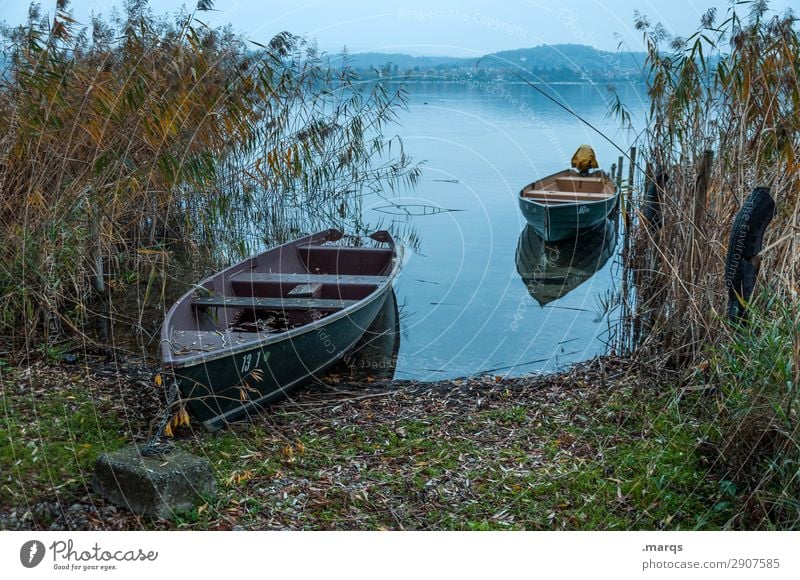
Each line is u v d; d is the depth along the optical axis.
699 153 7.72
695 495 5.26
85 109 8.74
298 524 5.01
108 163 8.84
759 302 6.08
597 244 14.50
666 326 7.66
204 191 10.92
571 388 7.52
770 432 5.17
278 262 10.27
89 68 9.27
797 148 6.80
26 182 8.73
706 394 6.63
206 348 6.28
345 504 5.30
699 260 7.26
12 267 8.01
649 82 8.30
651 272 8.66
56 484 5.17
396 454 6.13
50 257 8.05
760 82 7.16
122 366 7.75
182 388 5.93
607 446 6.12
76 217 8.75
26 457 5.49
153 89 8.84
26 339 7.68
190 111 9.16
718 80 7.59
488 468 5.85
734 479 5.25
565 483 5.55
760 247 5.93
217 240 11.99
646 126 8.41
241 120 10.48
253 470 5.72
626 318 8.94
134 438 6.07
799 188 6.41
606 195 15.03
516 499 5.38
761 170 7.20
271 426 6.66
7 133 8.45
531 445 6.27
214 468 5.69
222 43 9.66
